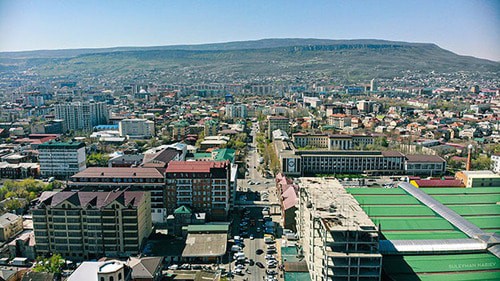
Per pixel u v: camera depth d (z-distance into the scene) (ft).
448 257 654.94
